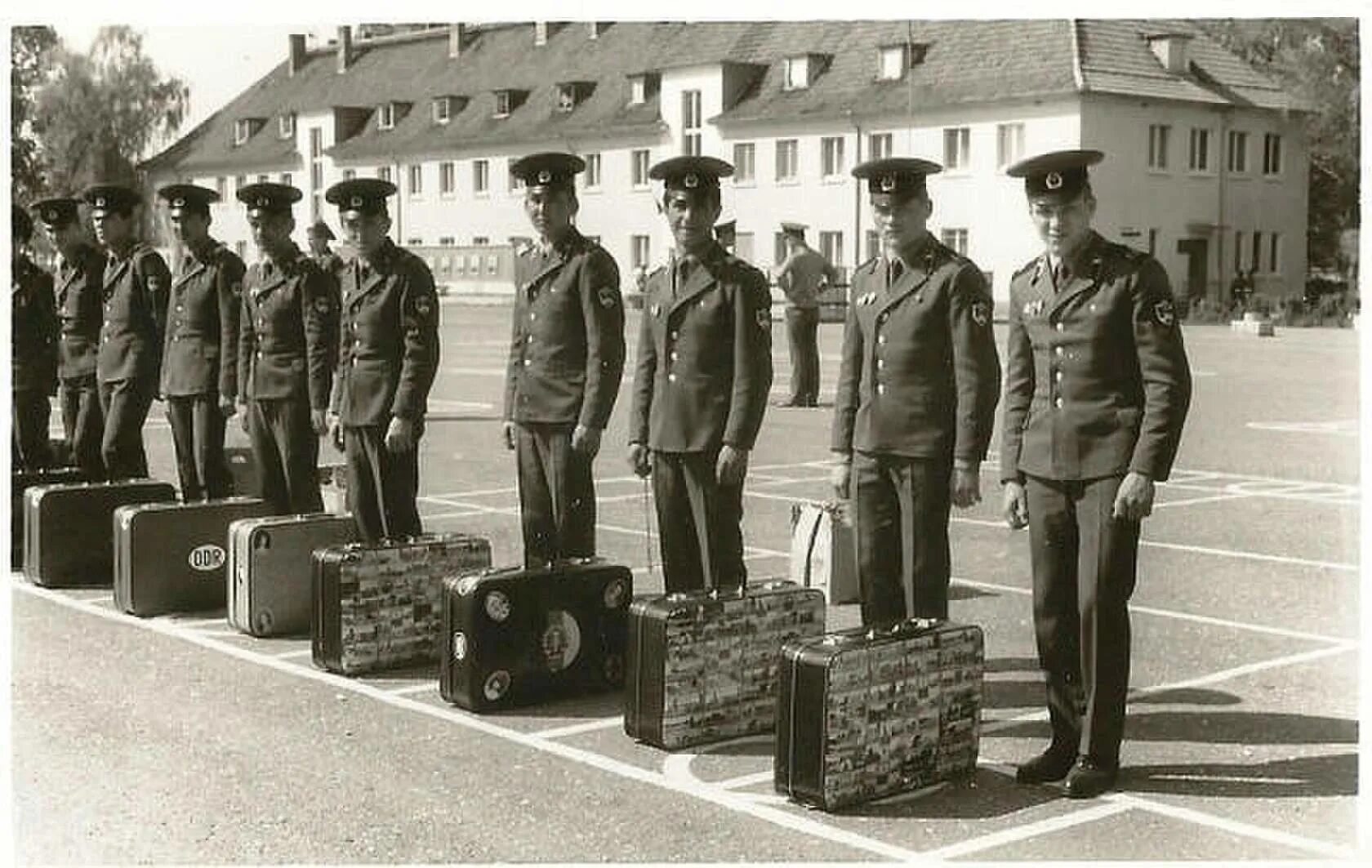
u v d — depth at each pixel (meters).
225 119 51.94
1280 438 15.45
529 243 7.20
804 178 42.41
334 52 53.78
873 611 5.96
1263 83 40.31
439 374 23.25
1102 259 5.24
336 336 8.10
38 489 8.61
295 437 8.16
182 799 5.20
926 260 5.80
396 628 6.85
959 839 4.81
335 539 7.62
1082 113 36.50
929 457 5.78
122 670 6.82
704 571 6.37
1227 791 5.23
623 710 6.25
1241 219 39.62
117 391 9.16
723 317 6.27
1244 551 9.50
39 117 42.44
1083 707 5.32
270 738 5.86
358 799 5.20
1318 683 6.55
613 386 6.86
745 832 4.88
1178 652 7.08
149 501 8.85
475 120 50.19
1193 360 25.42
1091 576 5.23
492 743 5.80
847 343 6.06
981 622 7.71
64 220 9.66
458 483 12.48
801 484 12.49
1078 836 4.83
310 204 52.03
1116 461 5.18
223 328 8.60
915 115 39.56
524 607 6.25
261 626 7.44
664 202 6.39
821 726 5.01
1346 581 8.62
